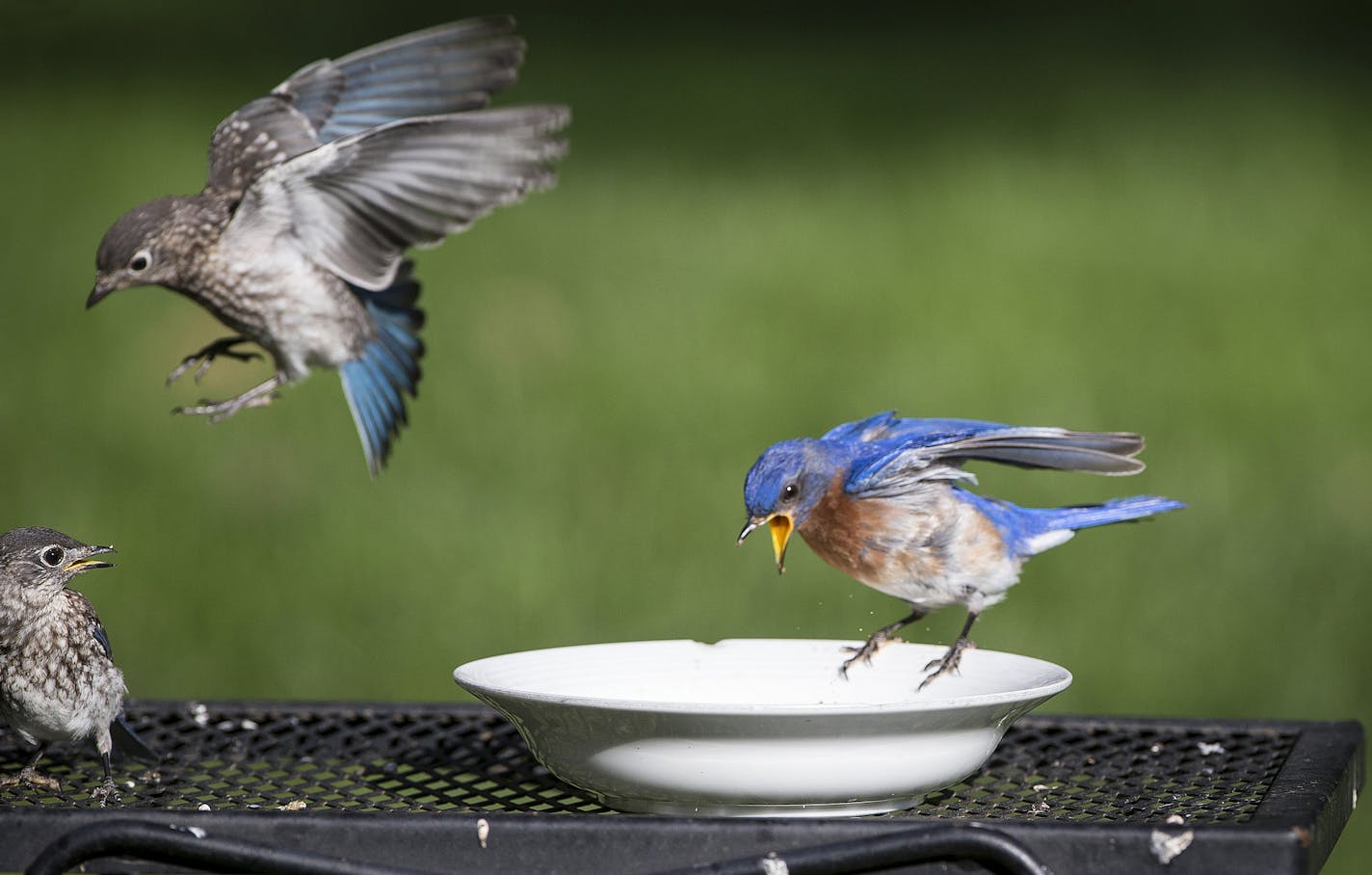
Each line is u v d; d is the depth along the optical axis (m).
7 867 4.30
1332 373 15.52
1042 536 6.07
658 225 20.67
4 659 5.38
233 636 11.32
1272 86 27.66
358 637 11.32
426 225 5.66
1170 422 14.39
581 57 31.94
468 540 12.67
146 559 12.41
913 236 19.92
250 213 5.82
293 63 31.05
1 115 26.91
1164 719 5.80
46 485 13.61
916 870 4.14
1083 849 4.11
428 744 5.73
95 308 17.83
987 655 5.62
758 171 23.25
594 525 12.84
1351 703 10.38
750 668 5.76
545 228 20.64
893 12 36.47
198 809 4.54
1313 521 12.75
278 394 6.29
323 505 13.30
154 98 28.03
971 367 15.59
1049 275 18.44
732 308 17.41
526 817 4.28
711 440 14.20
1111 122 25.44
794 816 4.46
